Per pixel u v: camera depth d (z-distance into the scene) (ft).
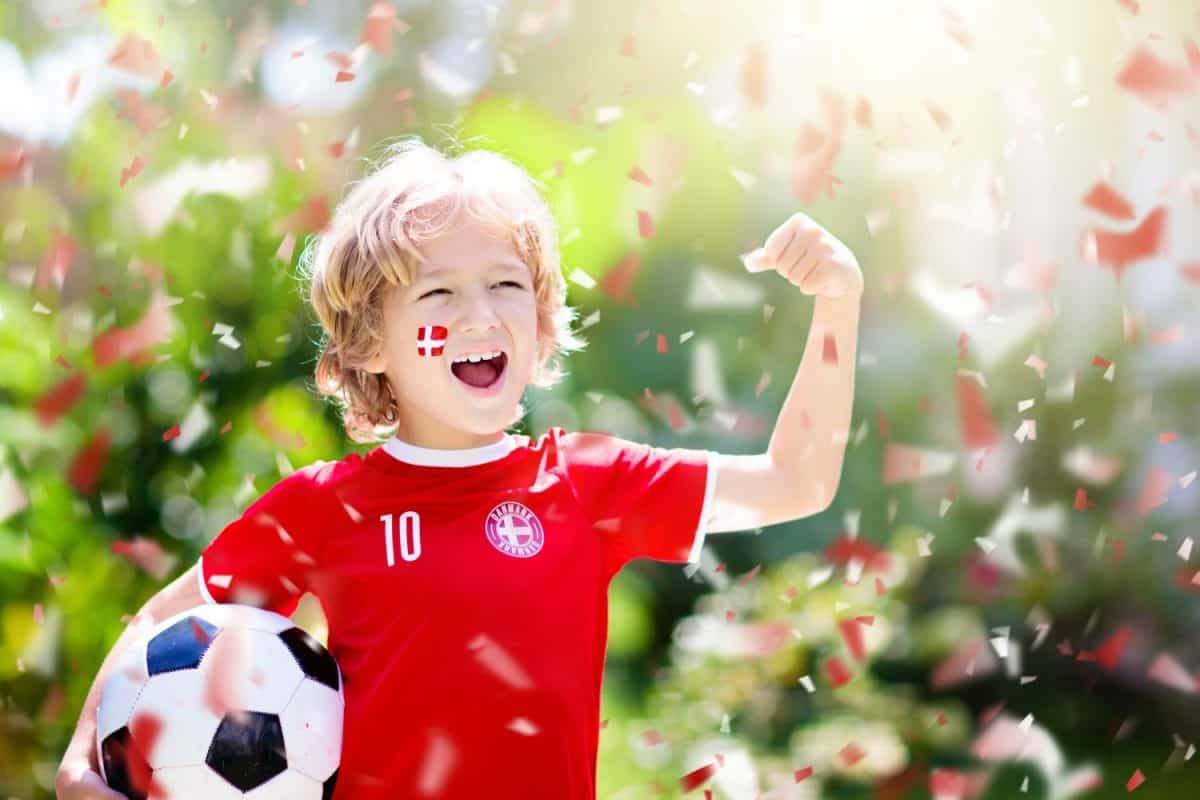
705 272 13.08
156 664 9.05
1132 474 23.00
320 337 18.86
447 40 21.79
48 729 16.53
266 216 18.58
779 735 20.38
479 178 10.11
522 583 9.07
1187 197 19.77
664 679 21.30
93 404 17.56
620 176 21.30
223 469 17.84
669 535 9.68
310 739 8.89
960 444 22.38
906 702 21.50
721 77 19.57
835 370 9.52
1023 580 23.24
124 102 18.01
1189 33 18.34
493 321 9.50
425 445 9.81
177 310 18.03
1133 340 16.99
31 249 17.76
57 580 16.21
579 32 22.20
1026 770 19.67
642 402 23.44
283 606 9.81
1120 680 22.59
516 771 8.68
